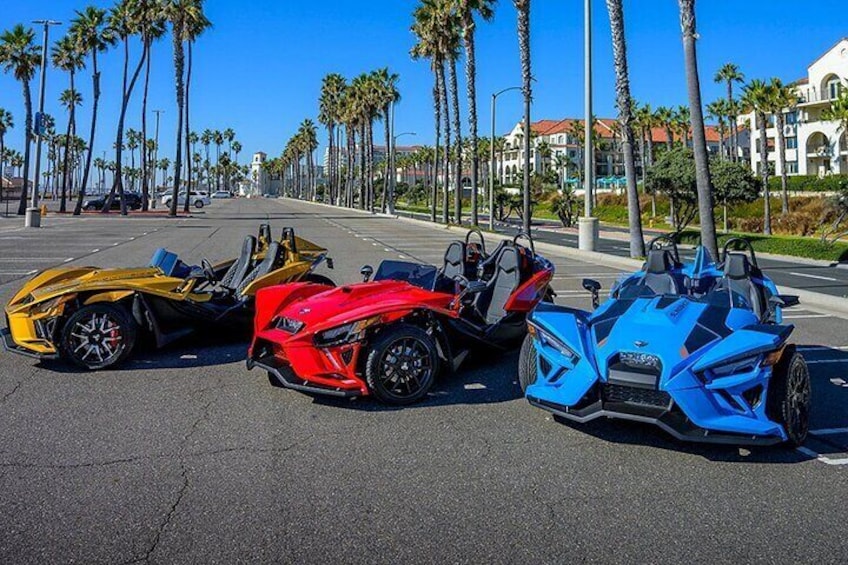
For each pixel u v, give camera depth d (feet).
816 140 210.38
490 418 18.13
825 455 15.65
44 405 18.86
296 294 20.81
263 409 18.70
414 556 11.05
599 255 68.33
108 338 22.53
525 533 11.85
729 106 208.44
